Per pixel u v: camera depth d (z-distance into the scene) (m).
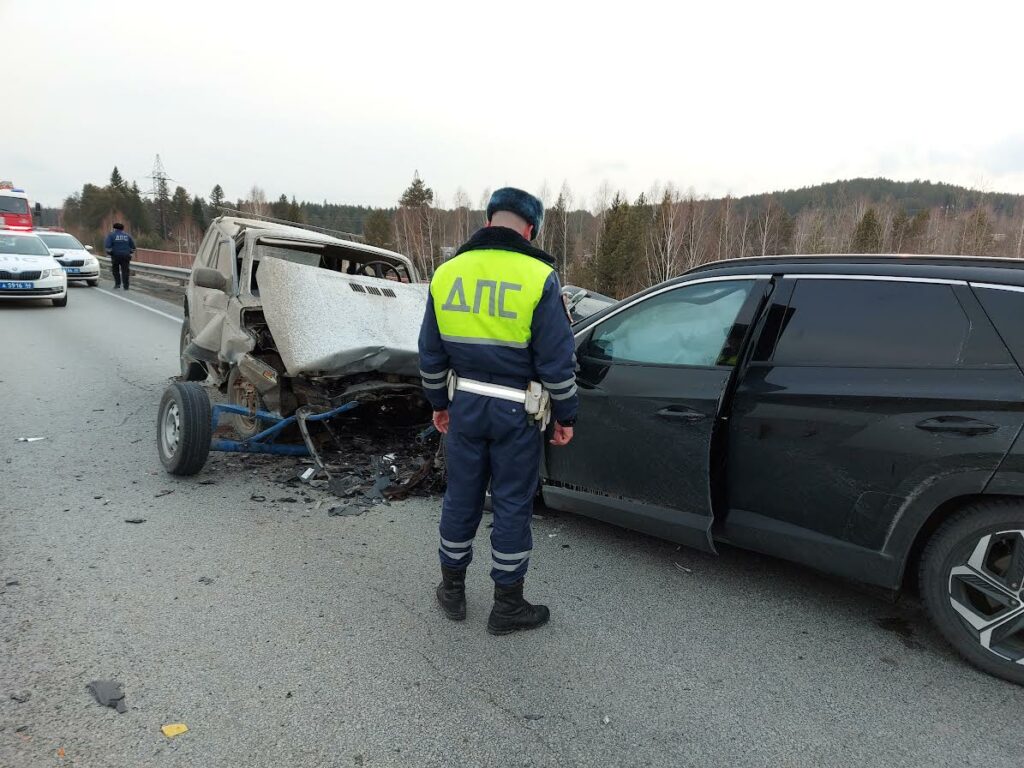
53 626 2.66
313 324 4.44
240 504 4.06
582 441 3.46
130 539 3.49
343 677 2.44
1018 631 2.44
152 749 2.04
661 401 3.12
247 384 5.13
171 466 4.35
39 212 22.70
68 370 7.79
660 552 3.60
